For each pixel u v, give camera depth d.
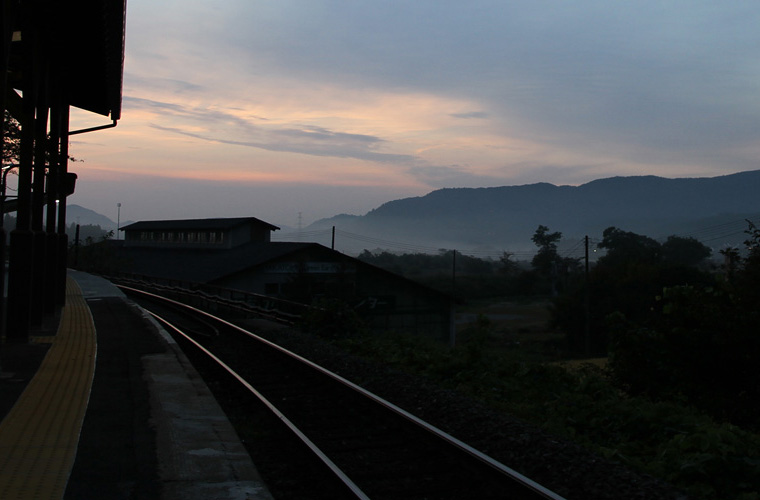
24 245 10.75
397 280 41.03
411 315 40.91
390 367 11.84
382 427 7.62
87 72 14.54
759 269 11.46
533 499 5.25
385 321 40.03
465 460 6.18
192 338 16.50
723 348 10.88
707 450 6.39
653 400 11.37
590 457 6.29
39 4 10.26
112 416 6.83
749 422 10.63
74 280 30.42
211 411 7.38
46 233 13.55
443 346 15.66
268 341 14.34
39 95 11.98
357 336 16.17
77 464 5.32
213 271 40.44
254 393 8.85
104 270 48.72
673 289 11.42
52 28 11.25
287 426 7.10
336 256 41.66
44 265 12.57
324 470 5.80
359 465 6.29
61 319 14.61
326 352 13.37
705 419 8.10
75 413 6.62
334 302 16.97
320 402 9.02
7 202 21.23
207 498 4.81
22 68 10.99
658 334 11.48
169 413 7.11
